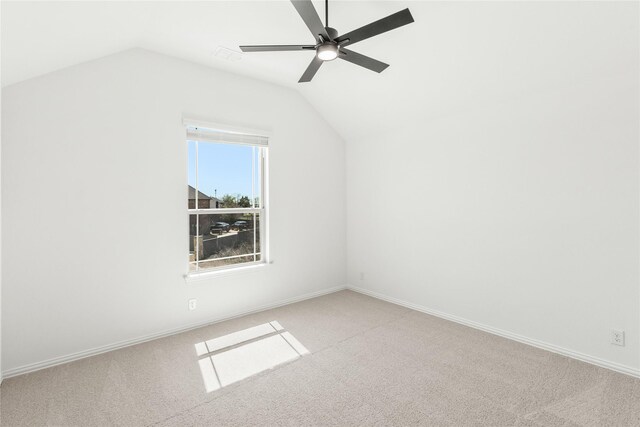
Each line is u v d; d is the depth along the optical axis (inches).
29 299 93.2
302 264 159.9
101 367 95.5
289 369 93.9
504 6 84.4
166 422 71.7
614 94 88.9
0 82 84.1
